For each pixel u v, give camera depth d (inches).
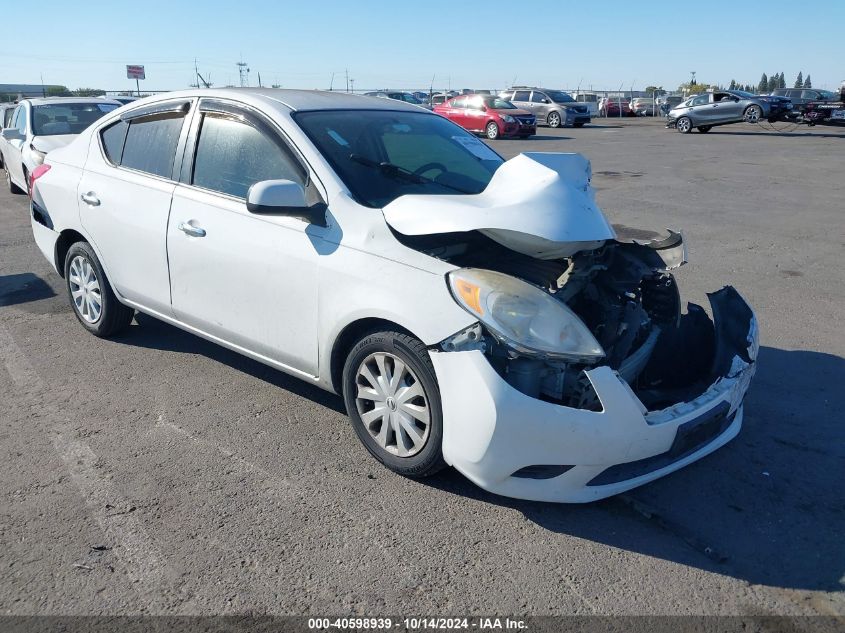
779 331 216.4
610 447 114.4
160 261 168.9
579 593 105.7
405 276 125.1
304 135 147.3
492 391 113.3
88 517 121.1
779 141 882.8
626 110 1640.0
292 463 139.1
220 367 183.9
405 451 130.5
